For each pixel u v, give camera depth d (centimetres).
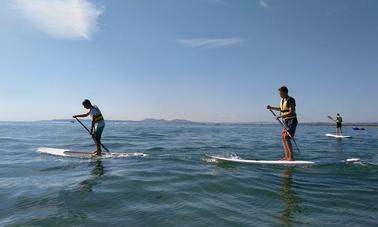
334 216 454
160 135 2398
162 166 820
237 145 1481
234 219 430
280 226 410
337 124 2248
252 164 859
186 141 1728
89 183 628
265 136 2478
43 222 418
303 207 490
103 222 417
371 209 489
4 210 468
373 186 632
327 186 628
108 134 2461
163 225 408
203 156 1006
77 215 443
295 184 638
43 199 520
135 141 1688
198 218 431
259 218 437
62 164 881
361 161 916
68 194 548
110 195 540
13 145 1480
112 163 888
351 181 676
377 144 1603
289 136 879
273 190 584
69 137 2123
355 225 420
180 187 589
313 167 831
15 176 714
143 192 555
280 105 900
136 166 827
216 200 512
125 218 431
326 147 1422
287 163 866
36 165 867
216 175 692
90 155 1038
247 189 584
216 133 3045
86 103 1031
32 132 2928
